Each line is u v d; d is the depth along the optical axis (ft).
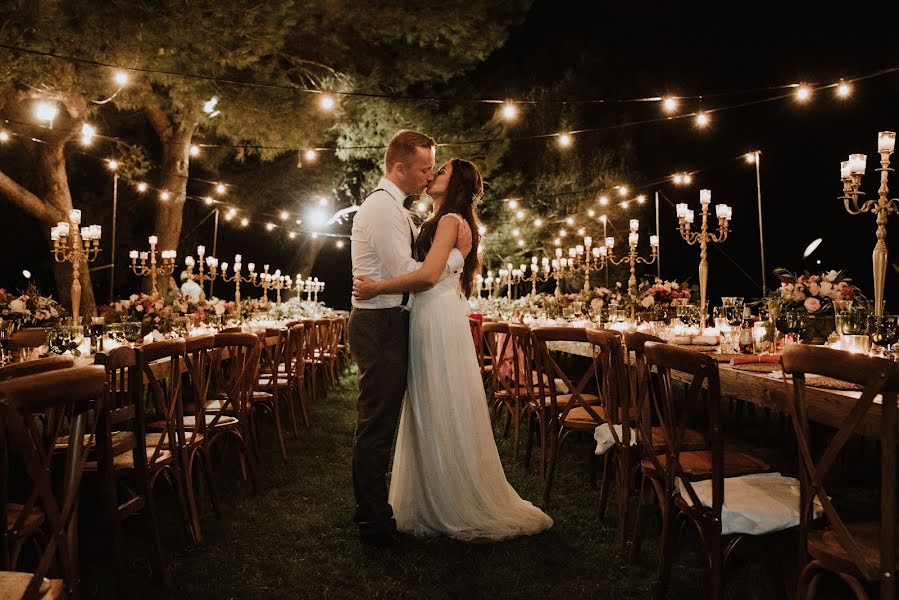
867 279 52.75
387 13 40.63
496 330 17.61
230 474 15.53
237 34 32.27
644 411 9.16
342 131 56.18
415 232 11.70
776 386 8.32
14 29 28.25
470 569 10.01
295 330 20.02
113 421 8.96
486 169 55.11
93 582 9.70
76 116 36.45
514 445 16.74
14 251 57.77
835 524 6.01
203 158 54.08
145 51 31.24
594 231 61.26
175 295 26.12
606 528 11.65
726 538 8.44
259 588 9.49
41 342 14.05
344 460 16.70
